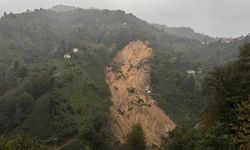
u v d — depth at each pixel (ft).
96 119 416.26
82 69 536.01
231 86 147.74
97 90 494.18
